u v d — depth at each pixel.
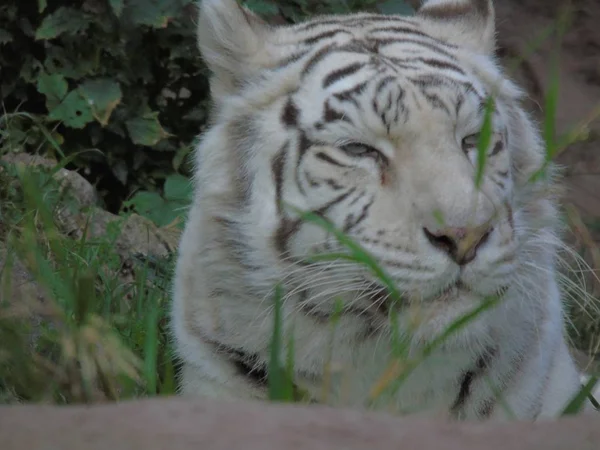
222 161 7.07
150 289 9.53
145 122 13.41
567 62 19.70
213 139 7.16
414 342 6.29
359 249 5.92
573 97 18.73
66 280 6.56
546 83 19.00
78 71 13.33
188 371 7.27
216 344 7.06
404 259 6.20
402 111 6.48
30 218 7.05
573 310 10.96
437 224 6.10
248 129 6.98
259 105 6.99
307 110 6.77
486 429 3.22
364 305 6.47
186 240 7.48
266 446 2.97
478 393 6.85
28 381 5.71
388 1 13.62
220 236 6.99
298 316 6.68
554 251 7.37
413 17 7.78
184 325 7.26
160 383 7.14
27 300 6.29
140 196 12.35
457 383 6.76
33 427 3.18
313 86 6.84
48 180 10.86
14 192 10.66
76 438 3.09
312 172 6.62
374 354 6.62
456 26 7.62
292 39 7.32
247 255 6.85
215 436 3.04
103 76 13.43
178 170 13.91
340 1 13.47
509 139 6.95
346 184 6.52
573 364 7.87
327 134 6.63
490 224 6.18
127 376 5.95
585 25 20.39
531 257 6.93
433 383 6.66
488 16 7.64
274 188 6.78
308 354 6.73
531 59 19.53
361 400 6.76
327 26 7.41
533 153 7.19
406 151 6.47
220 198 7.01
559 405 7.43
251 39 7.19
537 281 7.06
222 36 7.23
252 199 6.86
